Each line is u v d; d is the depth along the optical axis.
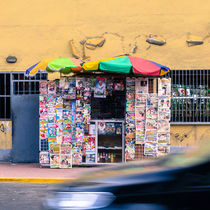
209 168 4.24
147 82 12.75
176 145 14.25
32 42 14.55
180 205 4.04
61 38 14.55
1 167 13.29
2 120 14.58
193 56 14.35
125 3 14.46
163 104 12.76
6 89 14.62
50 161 12.84
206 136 14.27
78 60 12.79
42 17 14.56
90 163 12.95
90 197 4.34
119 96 13.17
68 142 12.88
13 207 8.17
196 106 14.37
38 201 8.75
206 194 4.03
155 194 4.14
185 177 4.22
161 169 4.59
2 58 14.55
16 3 14.59
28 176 11.46
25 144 14.49
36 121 14.47
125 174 4.71
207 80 14.35
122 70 11.79
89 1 14.52
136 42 14.41
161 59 14.37
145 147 12.73
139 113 12.77
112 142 13.03
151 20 14.41
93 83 12.77
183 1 14.35
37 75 14.59
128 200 4.18
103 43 14.46
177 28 14.37
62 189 4.72
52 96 12.88
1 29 14.59
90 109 12.87
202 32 14.33
